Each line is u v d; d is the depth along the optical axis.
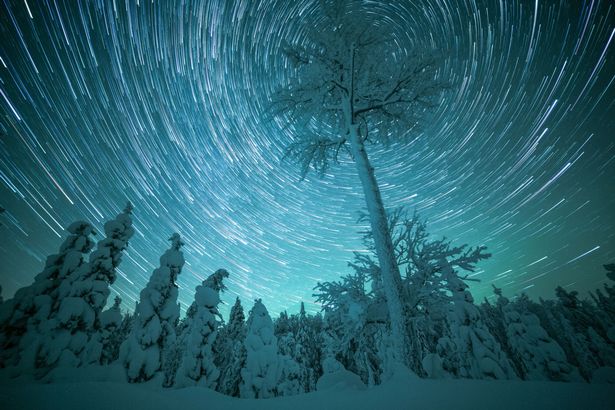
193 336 11.81
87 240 13.09
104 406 3.53
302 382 18.69
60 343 9.57
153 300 9.62
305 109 8.84
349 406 3.18
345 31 8.44
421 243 6.68
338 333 7.43
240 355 17.88
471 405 2.62
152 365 8.38
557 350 16.50
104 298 11.46
